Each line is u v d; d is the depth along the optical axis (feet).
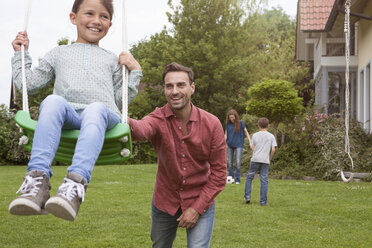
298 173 36.96
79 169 7.43
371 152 36.83
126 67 9.91
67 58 10.01
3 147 60.90
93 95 9.65
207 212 10.05
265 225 18.16
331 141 37.96
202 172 10.14
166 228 10.48
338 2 42.63
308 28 54.29
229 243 15.35
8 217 19.31
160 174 10.19
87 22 10.02
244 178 37.63
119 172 41.22
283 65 87.97
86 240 15.58
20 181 33.35
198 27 78.79
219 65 75.92
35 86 9.95
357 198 25.03
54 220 18.74
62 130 8.48
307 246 14.99
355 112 53.52
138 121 9.35
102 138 7.93
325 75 53.06
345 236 16.35
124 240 15.56
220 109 74.64
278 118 46.11
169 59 75.82
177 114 9.69
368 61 45.21
